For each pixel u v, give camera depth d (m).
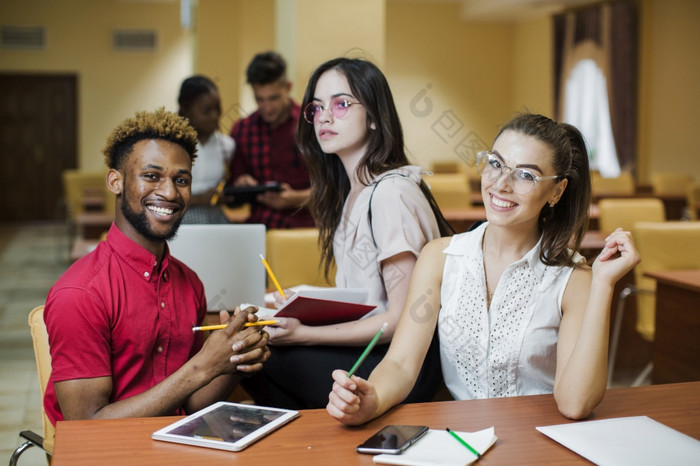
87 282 1.67
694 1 9.55
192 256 2.50
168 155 1.72
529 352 1.77
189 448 1.36
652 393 1.68
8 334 5.32
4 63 12.38
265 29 7.57
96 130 12.68
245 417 1.50
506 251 1.79
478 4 12.34
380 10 4.86
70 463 1.29
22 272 8.02
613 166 11.05
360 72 2.03
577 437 1.39
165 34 12.66
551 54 12.27
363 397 1.47
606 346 1.54
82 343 1.64
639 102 10.52
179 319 1.81
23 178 12.63
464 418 1.53
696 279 3.28
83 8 12.48
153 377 1.78
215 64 7.65
